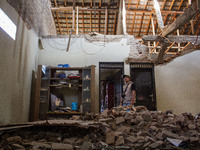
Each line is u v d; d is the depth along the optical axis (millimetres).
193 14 5066
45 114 6004
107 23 11695
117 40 7461
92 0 10484
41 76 6246
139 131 3268
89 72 6441
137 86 7418
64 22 11617
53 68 6430
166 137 2971
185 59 7578
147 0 10445
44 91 6184
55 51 7273
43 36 7332
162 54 7152
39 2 5902
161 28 8188
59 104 6383
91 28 12062
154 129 3248
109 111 3979
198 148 2697
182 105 7184
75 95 6844
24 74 5578
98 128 3154
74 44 7355
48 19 7543
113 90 9086
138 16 11250
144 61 7387
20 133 3150
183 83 7375
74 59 7238
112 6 10938
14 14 4578
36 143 2584
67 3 10664
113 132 3104
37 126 3385
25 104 5781
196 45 7391
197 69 7520
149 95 7367
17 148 2373
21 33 5176
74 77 6359
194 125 3516
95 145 2701
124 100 4812
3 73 4023
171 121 3658
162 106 7137
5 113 4188
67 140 2848
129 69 7297
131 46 7453
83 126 3115
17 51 4887
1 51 3885
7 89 4273
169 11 10844
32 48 6414
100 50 7352
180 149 2572
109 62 7270
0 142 2752
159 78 7367
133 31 12195
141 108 4301
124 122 3541
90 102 6168
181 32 11820
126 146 2725
